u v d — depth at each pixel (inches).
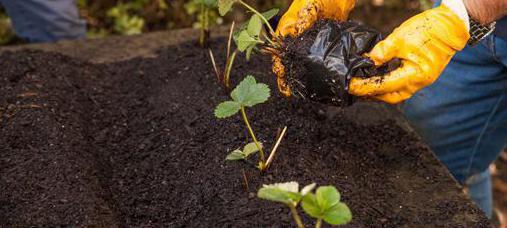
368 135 46.6
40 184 39.8
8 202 38.9
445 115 51.8
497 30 45.5
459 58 49.0
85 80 50.9
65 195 39.2
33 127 43.6
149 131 46.5
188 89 48.3
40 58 50.3
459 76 49.6
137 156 44.8
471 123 51.5
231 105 37.9
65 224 37.6
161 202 41.2
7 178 40.1
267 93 37.8
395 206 41.3
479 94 49.7
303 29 39.6
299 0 40.9
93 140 46.0
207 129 44.1
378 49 38.7
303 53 38.1
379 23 96.3
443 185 43.1
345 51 37.9
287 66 39.1
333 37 38.2
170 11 90.8
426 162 44.9
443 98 51.0
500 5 37.6
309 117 45.8
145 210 40.8
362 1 100.3
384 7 99.8
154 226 39.6
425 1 97.3
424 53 38.1
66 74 50.0
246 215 37.8
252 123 43.8
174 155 43.6
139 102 49.5
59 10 66.8
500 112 50.4
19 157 41.6
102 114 48.4
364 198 41.1
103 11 90.3
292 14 40.9
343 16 43.3
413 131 47.4
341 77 37.6
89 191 40.1
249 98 37.8
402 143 46.3
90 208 38.7
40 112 44.6
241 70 48.9
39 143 42.6
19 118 44.1
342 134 45.7
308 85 38.7
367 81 38.0
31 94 46.3
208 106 45.8
